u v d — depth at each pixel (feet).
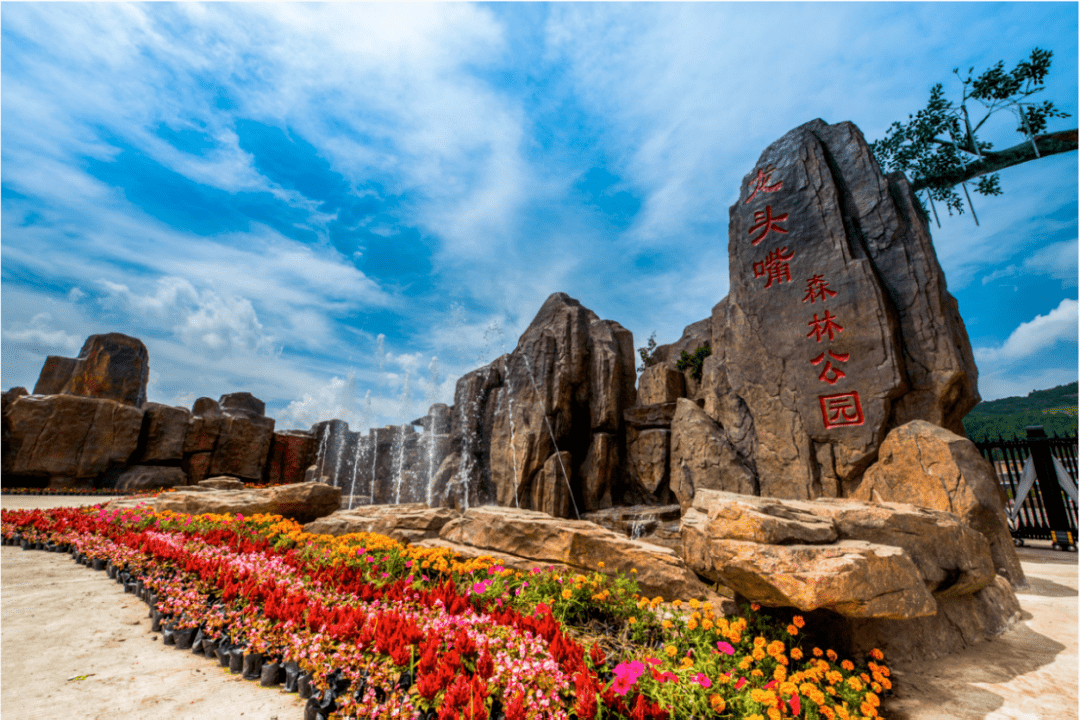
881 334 26.78
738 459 31.37
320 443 85.25
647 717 7.72
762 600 11.67
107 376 68.95
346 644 10.08
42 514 29.68
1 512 29.43
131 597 16.24
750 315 32.22
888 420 26.30
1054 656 12.35
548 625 10.65
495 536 19.13
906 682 10.78
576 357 49.39
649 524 35.60
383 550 18.07
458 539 20.81
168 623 12.87
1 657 11.26
